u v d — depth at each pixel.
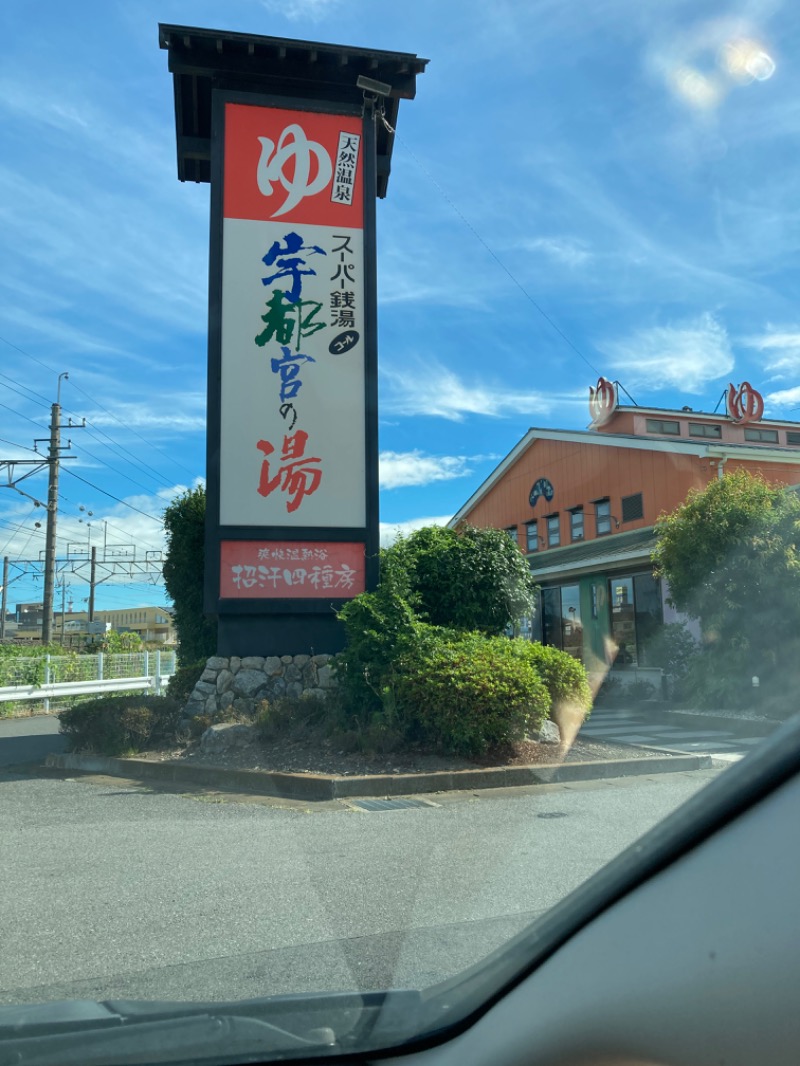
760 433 24.41
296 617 11.30
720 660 14.12
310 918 4.38
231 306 11.55
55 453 32.03
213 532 11.12
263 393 11.45
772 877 1.35
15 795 8.52
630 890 1.65
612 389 23.44
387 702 9.44
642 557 18.78
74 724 10.82
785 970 1.28
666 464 19.28
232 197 11.73
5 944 4.14
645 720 14.38
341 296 11.78
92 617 51.84
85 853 6.01
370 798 7.99
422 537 11.87
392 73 12.33
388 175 13.16
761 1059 1.30
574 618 22.78
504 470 26.45
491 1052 1.87
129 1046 2.16
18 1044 2.18
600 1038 1.62
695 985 1.42
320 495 11.39
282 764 9.02
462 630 10.91
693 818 1.52
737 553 13.94
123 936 4.21
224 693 10.91
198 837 6.44
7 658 20.20
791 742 1.42
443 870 5.22
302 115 12.00
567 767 8.78
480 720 8.92
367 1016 2.22
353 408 11.61
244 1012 2.36
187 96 12.78
